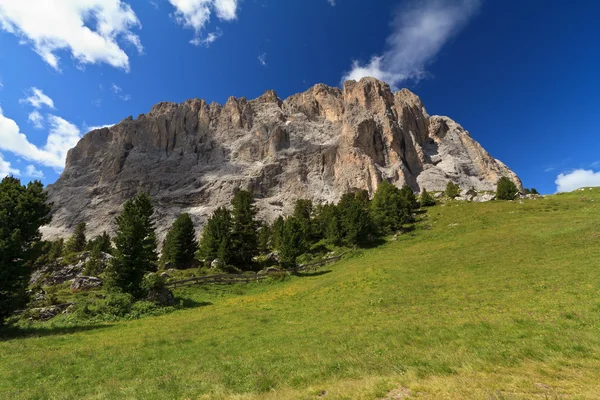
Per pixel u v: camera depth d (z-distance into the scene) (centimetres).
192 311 3297
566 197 7781
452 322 1838
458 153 19125
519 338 1442
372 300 2770
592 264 2605
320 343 1716
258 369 1338
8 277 2705
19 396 1227
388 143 17688
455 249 4603
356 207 6912
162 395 1125
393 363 1238
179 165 18850
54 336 2369
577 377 950
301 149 18550
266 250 8325
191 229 7300
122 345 2000
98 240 8212
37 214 3064
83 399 1155
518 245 3991
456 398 830
